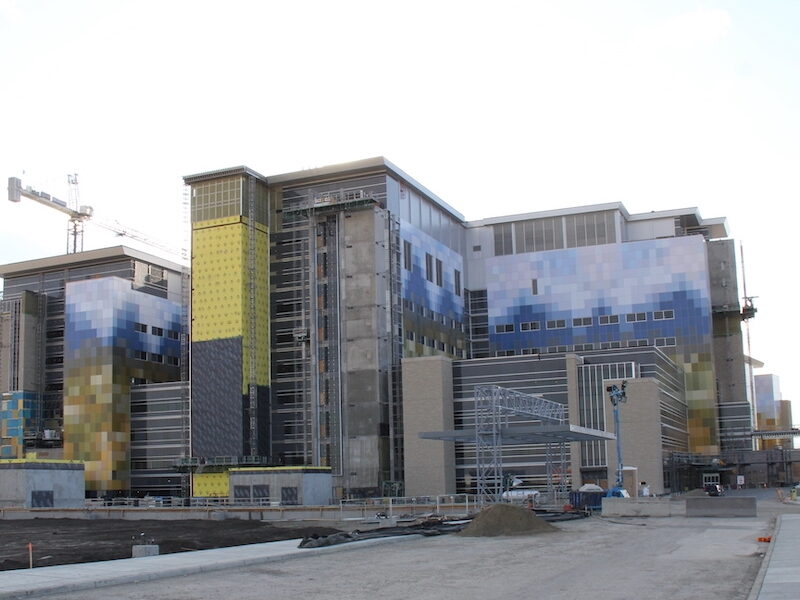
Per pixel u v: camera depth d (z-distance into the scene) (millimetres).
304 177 129750
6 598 21391
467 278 153500
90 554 40156
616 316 143625
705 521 52500
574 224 150750
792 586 20312
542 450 114812
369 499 100000
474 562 29438
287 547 35344
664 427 114938
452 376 122125
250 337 124438
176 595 22078
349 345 122688
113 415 133375
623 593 21328
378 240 124312
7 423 143750
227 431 122125
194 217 129125
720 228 161750
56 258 149000
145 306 143125
